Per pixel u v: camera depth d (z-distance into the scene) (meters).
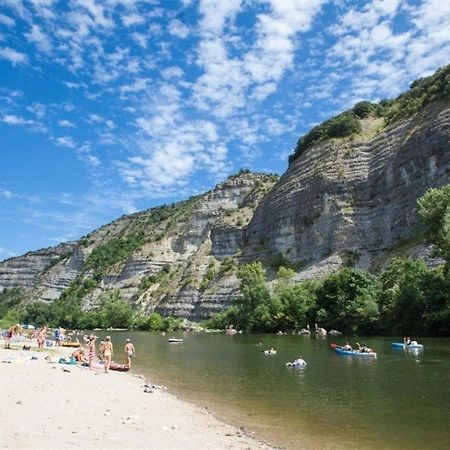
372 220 122.62
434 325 73.94
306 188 142.62
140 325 160.88
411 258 97.44
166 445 17.11
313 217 136.00
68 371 38.19
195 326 141.12
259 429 21.69
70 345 73.62
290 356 54.22
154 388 32.25
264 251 151.38
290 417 24.16
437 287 76.00
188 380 37.28
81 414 21.59
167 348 72.44
